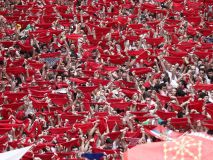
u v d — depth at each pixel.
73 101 89.62
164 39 115.50
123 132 74.25
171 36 117.56
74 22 123.44
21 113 84.31
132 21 125.94
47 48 111.75
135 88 94.00
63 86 93.12
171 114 80.44
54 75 99.88
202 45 112.38
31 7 130.62
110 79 97.56
